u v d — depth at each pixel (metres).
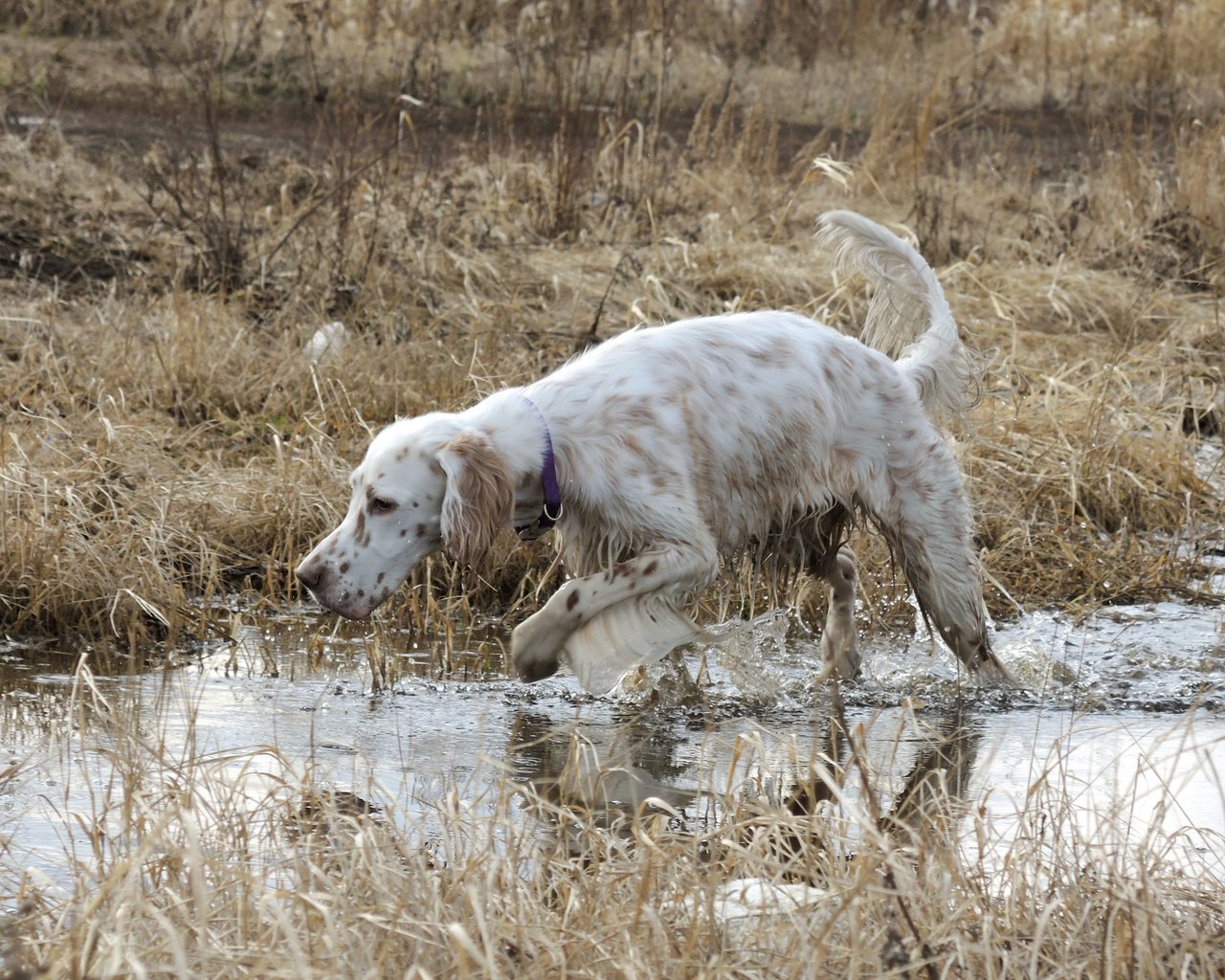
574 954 4.93
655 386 8.16
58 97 21.91
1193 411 14.54
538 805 6.22
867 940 5.01
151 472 11.17
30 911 5.25
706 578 8.15
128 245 15.94
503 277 15.72
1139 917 5.10
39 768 7.07
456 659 9.41
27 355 12.96
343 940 4.81
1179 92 26.84
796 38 27.86
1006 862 5.64
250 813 6.14
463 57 24.77
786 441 8.49
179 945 4.38
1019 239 18.45
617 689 8.88
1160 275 18.02
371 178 16.88
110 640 9.47
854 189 19.22
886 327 10.00
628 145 19.34
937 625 9.12
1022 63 28.61
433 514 7.89
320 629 9.91
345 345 13.62
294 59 23.92
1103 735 8.18
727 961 4.95
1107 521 12.49
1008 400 13.89
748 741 6.47
